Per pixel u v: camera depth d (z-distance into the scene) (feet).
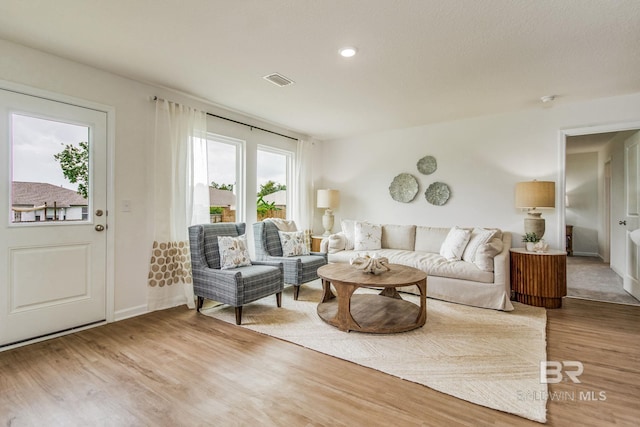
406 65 9.17
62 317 8.83
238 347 7.99
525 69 9.37
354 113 13.88
